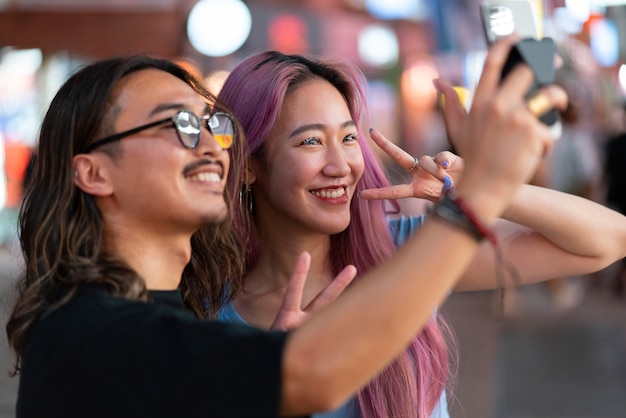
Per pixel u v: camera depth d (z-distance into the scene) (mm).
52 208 1959
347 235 2795
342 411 2496
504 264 2697
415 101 14922
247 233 2752
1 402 5812
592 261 2709
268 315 2740
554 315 9680
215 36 8586
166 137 1937
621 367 7410
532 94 1603
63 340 1769
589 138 10727
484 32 1813
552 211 2615
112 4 8219
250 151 2676
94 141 1955
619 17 15922
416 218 2900
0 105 13633
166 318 1706
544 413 6109
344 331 1573
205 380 1614
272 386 1578
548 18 13484
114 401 1674
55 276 1919
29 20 8328
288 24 10039
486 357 7812
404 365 2516
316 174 2637
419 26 12875
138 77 1994
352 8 11531
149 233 1979
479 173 1594
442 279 1587
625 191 9492
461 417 6039
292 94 2660
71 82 2012
